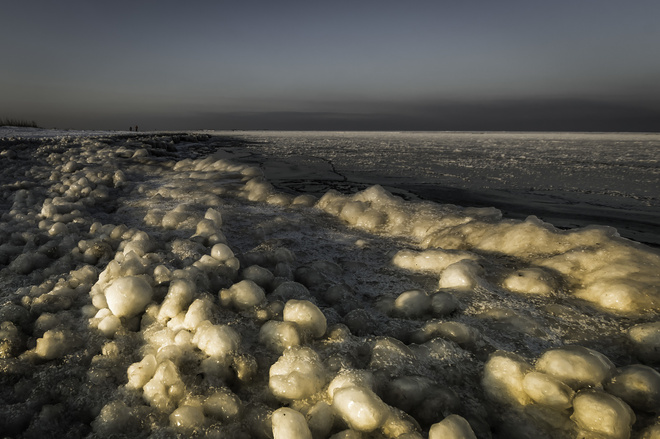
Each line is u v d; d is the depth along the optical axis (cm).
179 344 174
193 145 2028
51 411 141
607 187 912
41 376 159
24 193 469
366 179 1000
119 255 260
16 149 1009
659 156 1925
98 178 600
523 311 223
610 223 577
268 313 203
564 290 247
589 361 153
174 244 295
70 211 412
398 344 177
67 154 918
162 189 563
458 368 170
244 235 380
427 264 302
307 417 136
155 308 202
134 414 139
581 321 212
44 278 254
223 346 165
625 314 215
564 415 144
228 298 212
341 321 214
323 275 280
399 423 135
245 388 158
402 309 226
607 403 134
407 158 1675
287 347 175
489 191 843
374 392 149
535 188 889
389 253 335
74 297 221
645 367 155
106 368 164
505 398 155
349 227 434
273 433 126
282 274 269
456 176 1079
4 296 227
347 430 130
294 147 2370
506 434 143
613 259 258
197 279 226
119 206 479
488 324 212
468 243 338
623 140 4422
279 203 518
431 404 148
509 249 311
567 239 297
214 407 140
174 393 147
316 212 484
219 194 556
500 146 2883
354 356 175
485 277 270
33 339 184
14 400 150
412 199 747
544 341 194
